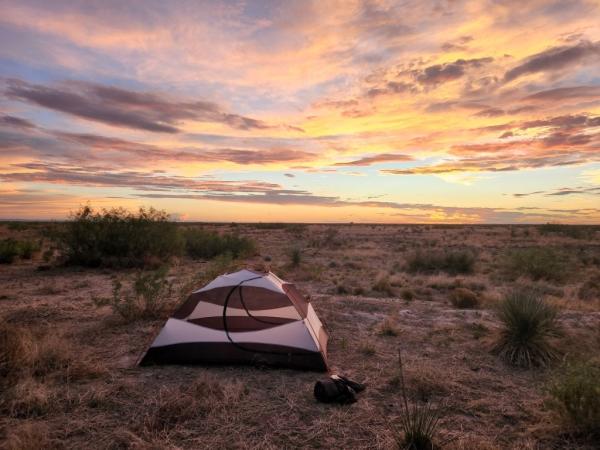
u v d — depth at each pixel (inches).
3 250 709.3
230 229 2242.9
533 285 575.8
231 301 267.1
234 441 161.9
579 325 343.9
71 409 185.0
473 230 2283.5
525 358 258.1
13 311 365.4
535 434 169.3
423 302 452.8
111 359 251.0
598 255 977.5
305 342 241.3
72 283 521.3
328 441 163.2
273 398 201.0
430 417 183.9
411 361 258.7
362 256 966.4
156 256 723.4
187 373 230.5
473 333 322.7
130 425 172.1
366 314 386.0
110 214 701.3
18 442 150.7
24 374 213.8
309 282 586.6
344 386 199.9
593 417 165.0
